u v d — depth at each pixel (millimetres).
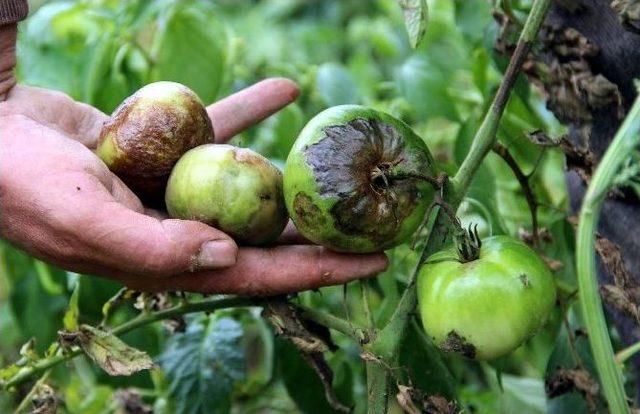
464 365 938
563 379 658
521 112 787
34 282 900
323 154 600
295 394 771
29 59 934
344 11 1856
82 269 646
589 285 536
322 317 643
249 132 949
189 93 657
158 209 680
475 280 578
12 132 650
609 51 624
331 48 1582
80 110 742
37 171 623
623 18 588
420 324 747
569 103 640
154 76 899
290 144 872
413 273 622
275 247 640
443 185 607
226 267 614
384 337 616
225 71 912
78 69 901
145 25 910
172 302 750
